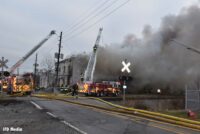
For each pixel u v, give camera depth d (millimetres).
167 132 9844
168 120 12688
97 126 10633
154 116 13719
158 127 10922
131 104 26734
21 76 34312
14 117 12766
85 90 36344
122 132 9508
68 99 25484
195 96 21547
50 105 19344
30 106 18188
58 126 10391
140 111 15141
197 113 16359
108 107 17844
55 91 41312
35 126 10305
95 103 21172
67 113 14773
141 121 12539
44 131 9336
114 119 12867
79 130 9641
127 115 14750
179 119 12516
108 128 10242
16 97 27953
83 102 21875
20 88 33469
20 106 18125
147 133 9461
